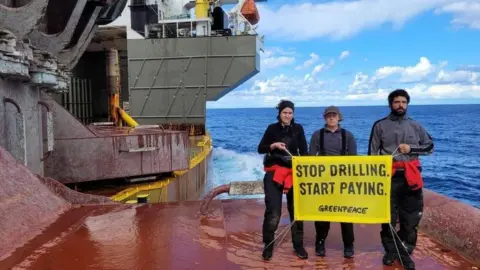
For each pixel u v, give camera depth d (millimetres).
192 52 28312
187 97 28609
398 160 4508
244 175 33781
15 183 5422
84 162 13406
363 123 120438
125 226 5281
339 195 4609
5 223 4531
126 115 29141
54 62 10664
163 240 4750
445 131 86875
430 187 31141
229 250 5102
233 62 27969
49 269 3834
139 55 28734
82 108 37062
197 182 21484
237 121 173875
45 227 5133
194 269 3918
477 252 4668
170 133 15367
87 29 15312
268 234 4742
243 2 29391
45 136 11406
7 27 8070
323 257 4875
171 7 33812
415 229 4613
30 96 9906
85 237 4820
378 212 4523
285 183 4691
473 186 31203
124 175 14180
